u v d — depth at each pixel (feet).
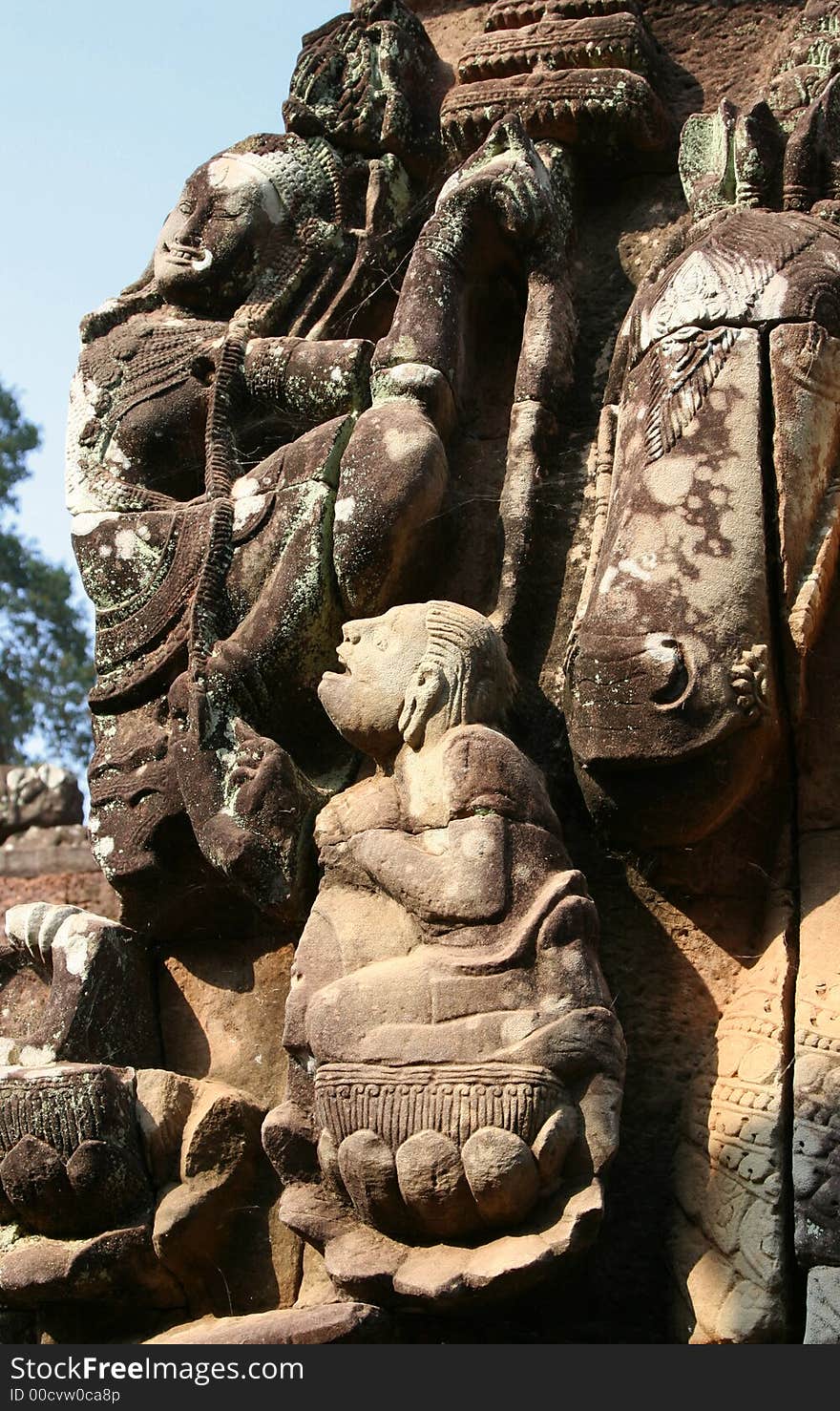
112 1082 10.69
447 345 11.96
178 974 11.69
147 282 13.48
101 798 11.52
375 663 10.39
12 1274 10.49
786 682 10.28
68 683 46.65
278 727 11.44
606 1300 9.74
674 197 13.10
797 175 11.48
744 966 10.25
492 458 12.14
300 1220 9.71
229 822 10.78
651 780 10.05
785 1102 9.55
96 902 16.69
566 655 10.77
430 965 9.46
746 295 10.71
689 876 10.43
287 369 12.12
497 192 12.23
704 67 13.43
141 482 12.39
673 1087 10.10
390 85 13.25
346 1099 9.32
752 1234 9.33
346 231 13.14
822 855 10.22
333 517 11.39
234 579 11.52
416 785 10.05
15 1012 12.00
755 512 10.23
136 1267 10.52
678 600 10.05
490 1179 9.00
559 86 12.92
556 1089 9.18
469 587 11.71
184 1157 10.67
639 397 10.82
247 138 13.41
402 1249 9.46
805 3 13.35
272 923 11.50
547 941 9.44
